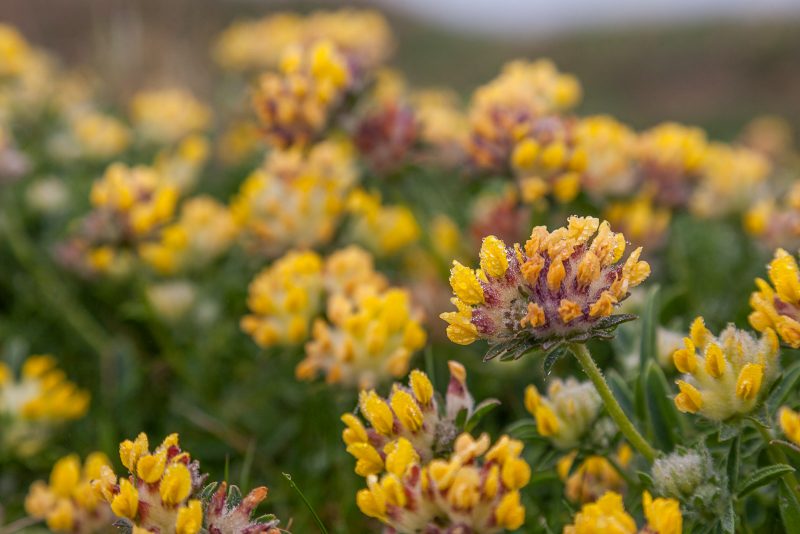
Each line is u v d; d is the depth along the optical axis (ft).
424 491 1.08
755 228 1.64
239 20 7.35
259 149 2.95
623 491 1.31
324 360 1.40
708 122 7.58
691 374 1.15
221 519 1.14
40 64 3.40
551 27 11.51
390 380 1.39
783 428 1.13
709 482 1.15
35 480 1.66
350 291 1.52
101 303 2.19
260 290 1.55
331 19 3.24
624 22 11.35
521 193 1.64
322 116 1.73
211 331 2.02
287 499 1.59
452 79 9.37
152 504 1.12
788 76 9.67
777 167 3.51
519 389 1.64
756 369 1.12
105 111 3.71
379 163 1.77
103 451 1.63
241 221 1.79
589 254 1.12
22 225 2.40
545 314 1.12
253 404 1.78
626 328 1.50
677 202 1.83
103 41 3.90
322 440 1.63
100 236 1.77
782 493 1.15
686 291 1.69
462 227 2.07
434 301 1.75
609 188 1.72
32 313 2.19
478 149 1.62
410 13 11.27
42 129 3.15
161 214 1.76
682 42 10.62
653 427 1.30
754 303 1.16
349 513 1.53
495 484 1.07
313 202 1.75
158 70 3.90
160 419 1.83
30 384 1.67
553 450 1.28
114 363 1.92
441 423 1.18
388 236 2.02
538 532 1.35
